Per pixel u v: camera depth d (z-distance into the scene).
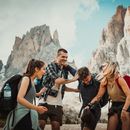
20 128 5.08
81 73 6.24
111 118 5.97
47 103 6.21
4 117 5.22
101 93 6.13
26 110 5.12
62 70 6.53
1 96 5.11
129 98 5.75
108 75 5.95
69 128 10.49
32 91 5.16
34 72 5.23
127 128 5.78
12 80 5.16
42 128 6.14
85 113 6.09
